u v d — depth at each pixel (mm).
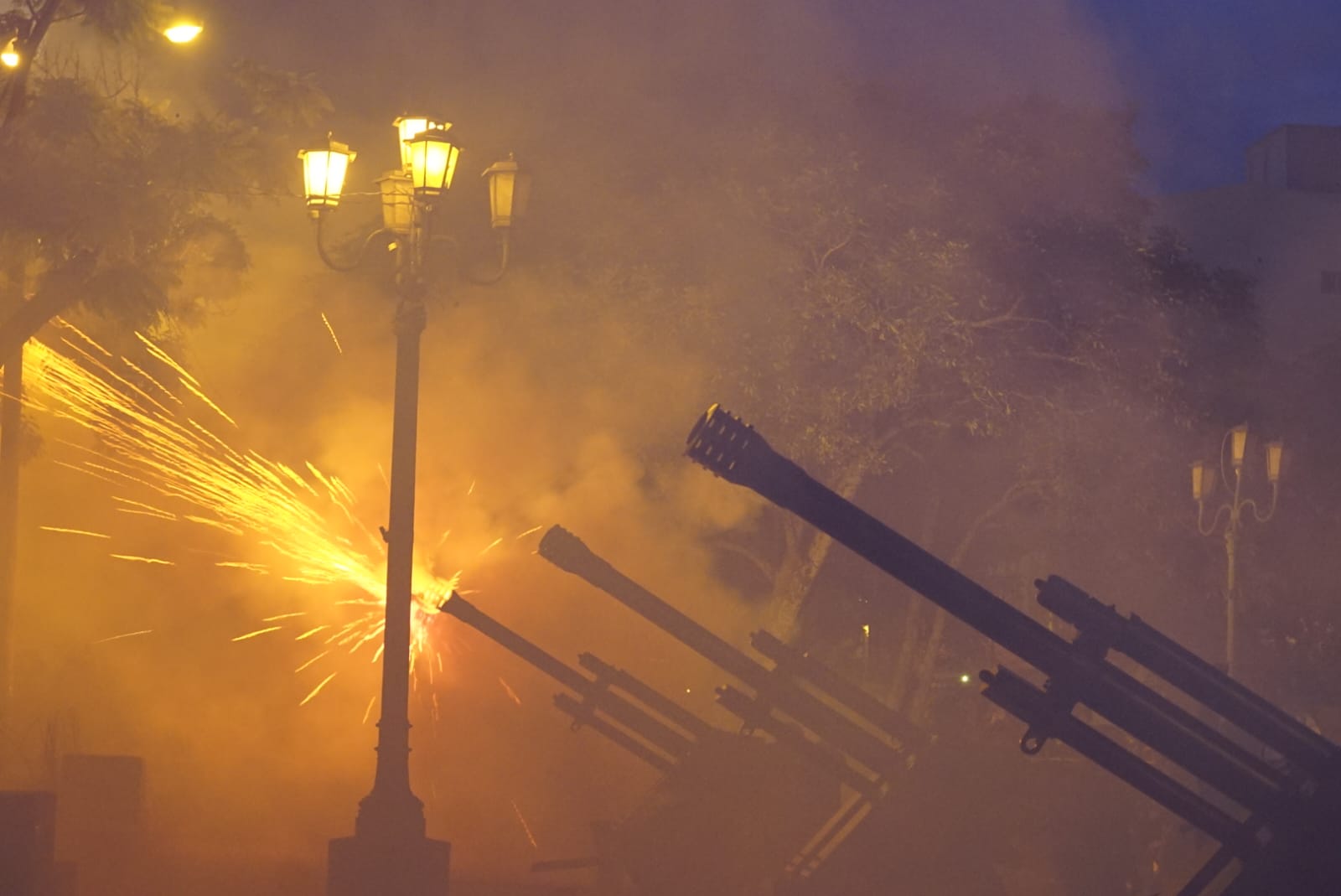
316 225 12641
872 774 10953
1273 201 56938
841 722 10125
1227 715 4418
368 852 11820
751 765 10281
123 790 16531
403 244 12625
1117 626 4508
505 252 13344
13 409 15719
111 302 12234
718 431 4605
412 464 12359
